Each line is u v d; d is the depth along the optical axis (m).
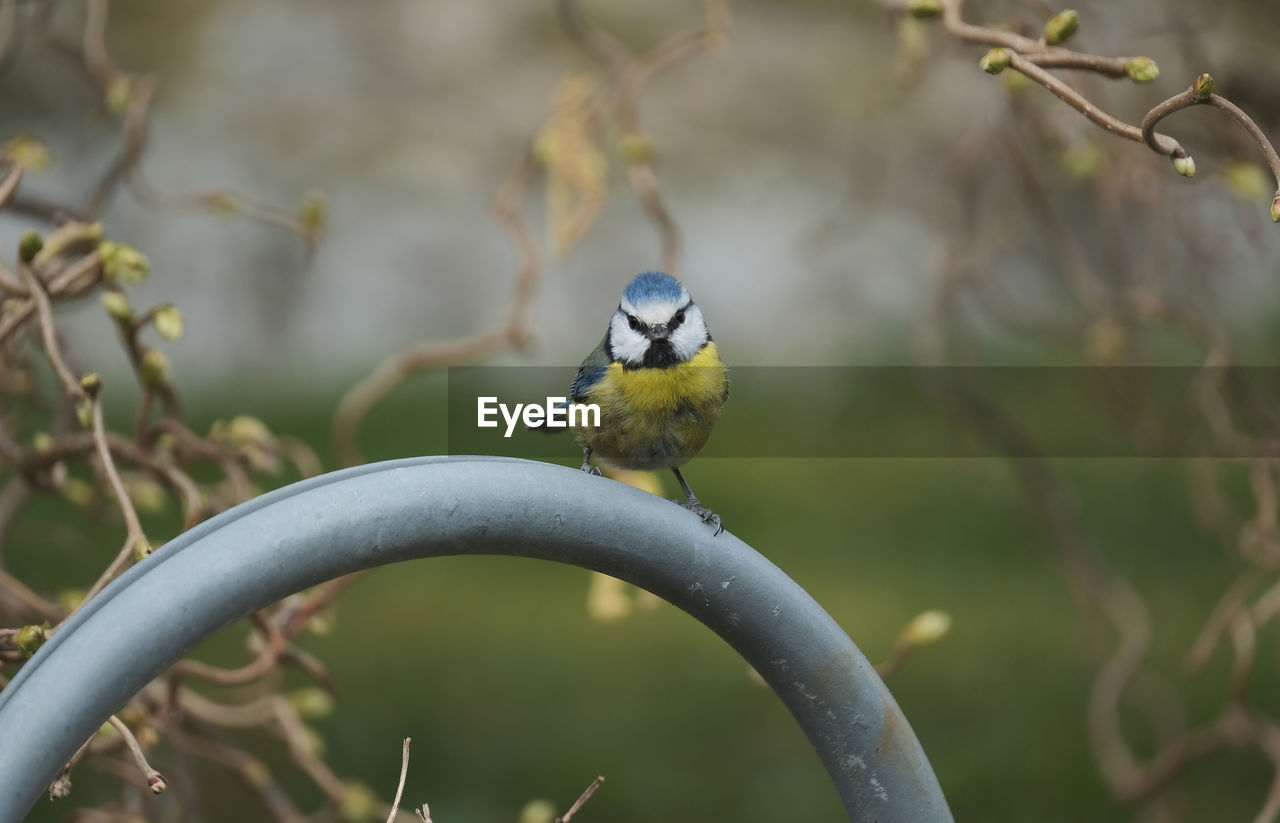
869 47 15.20
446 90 19.56
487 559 14.33
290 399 17.50
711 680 11.89
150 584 3.17
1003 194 8.70
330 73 19.59
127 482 6.15
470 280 19.08
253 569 3.24
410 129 19.45
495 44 19.53
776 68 17.77
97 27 6.97
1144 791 7.37
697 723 11.13
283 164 19.09
